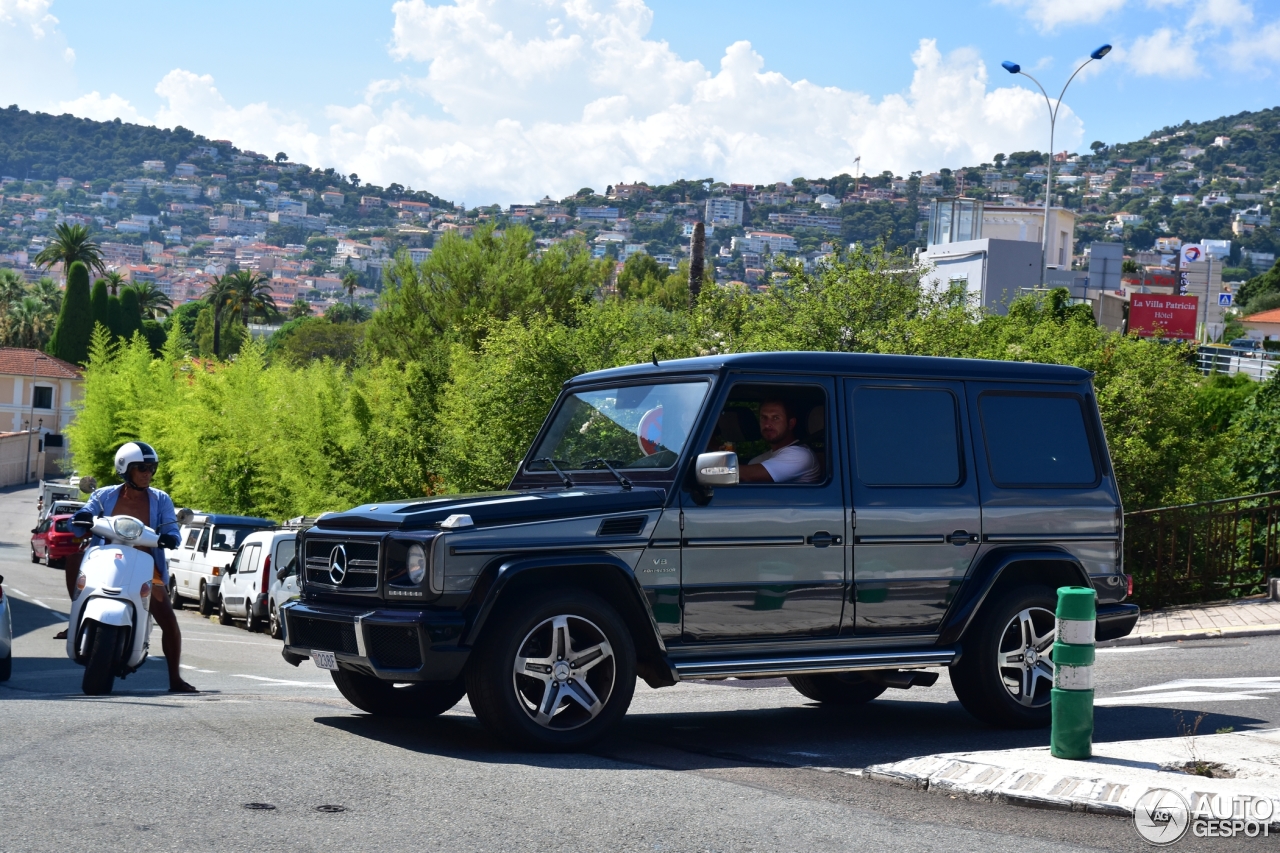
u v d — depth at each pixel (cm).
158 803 484
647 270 7950
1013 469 781
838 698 905
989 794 557
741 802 536
